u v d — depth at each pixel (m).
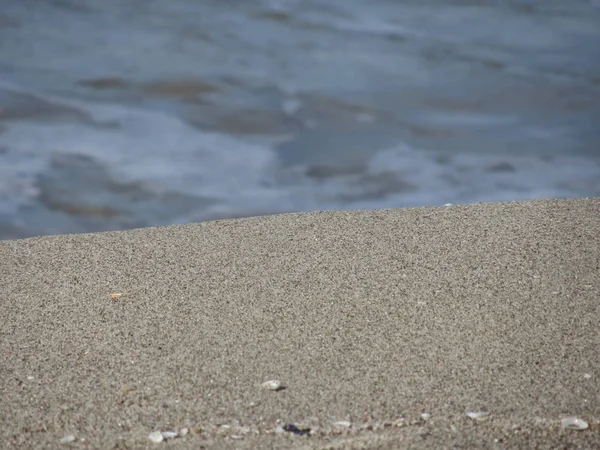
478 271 10.68
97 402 7.82
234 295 10.17
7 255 11.69
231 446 7.13
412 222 12.65
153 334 9.20
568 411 7.58
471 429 7.35
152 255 11.58
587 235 11.78
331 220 12.89
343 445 7.13
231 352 8.77
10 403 7.81
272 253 11.49
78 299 10.15
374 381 8.15
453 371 8.30
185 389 8.04
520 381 8.10
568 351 8.66
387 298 9.98
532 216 12.72
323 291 10.23
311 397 7.88
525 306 9.70
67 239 12.39
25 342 9.05
